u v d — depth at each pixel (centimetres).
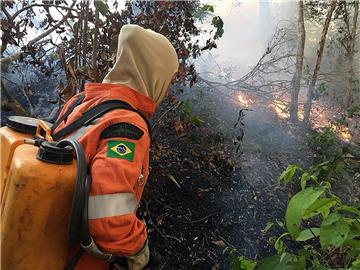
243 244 335
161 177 351
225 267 306
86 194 107
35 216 109
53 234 114
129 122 122
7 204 110
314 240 340
